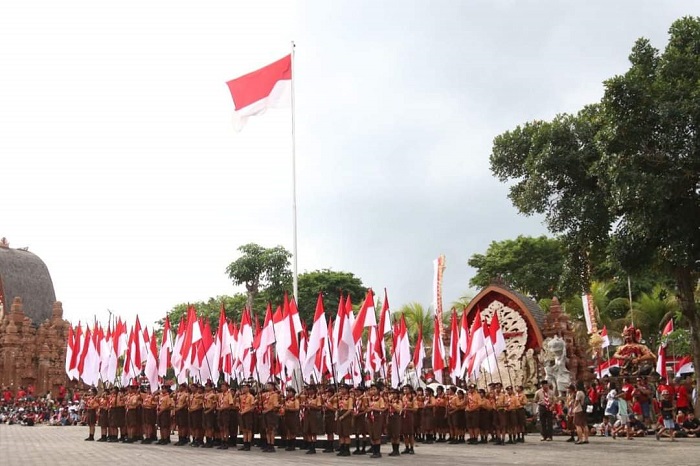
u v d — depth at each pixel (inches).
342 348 1168.2
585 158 1229.7
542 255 2800.2
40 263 3659.0
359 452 1043.3
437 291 1941.4
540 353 1616.6
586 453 982.4
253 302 2888.8
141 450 1098.1
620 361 1569.9
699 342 1149.7
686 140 918.4
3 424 2450.8
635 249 1040.2
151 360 1480.1
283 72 1544.0
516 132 1401.3
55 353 3122.5
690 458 872.3
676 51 1000.9
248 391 1149.7
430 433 1293.1
